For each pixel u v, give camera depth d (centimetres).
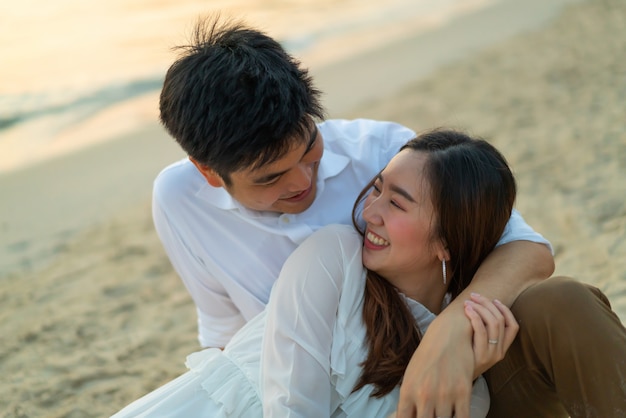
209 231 250
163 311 421
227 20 229
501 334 187
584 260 379
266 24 1242
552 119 619
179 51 220
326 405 202
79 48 1090
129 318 416
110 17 1266
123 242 527
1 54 1066
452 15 1251
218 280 258
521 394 207
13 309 441
